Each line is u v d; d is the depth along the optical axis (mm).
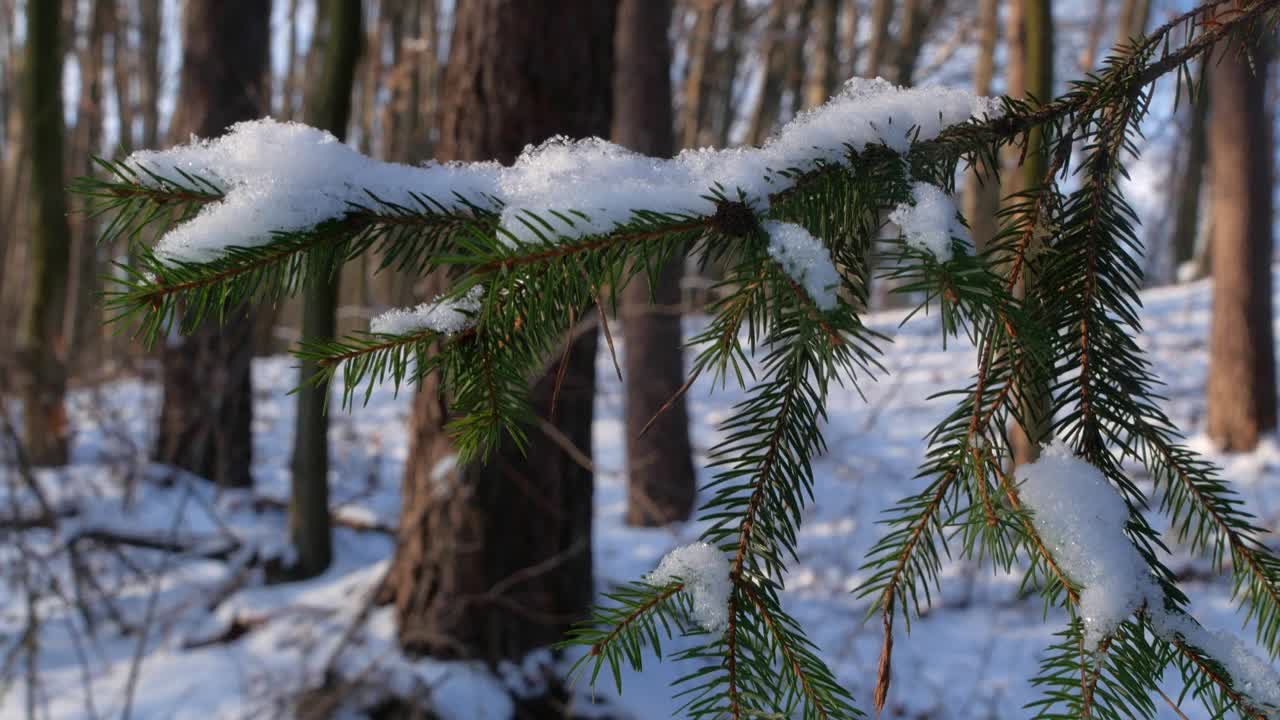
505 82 3391
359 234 764
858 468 6805
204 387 6059
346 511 5543
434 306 781
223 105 6535
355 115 15297
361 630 3629
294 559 4641
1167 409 8305
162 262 724
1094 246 837
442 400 3543
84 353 5855
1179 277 15547
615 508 6348
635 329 5938
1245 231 7469
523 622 3488
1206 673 687
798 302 641
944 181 801
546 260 681
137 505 5180
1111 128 855
